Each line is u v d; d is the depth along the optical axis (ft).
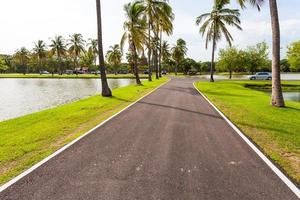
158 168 18.08
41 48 323.16
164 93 75.56
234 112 42.78
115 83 162.40
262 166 18.60
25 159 20.44
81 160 19.79
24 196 14.25
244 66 230.48
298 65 180.45
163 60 343.26
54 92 106.42
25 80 209.26
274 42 48.49
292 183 15.81
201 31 131.23
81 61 387.75
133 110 44.60
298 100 81.25
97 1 66.80
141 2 120.16
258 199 13.83
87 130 29.86
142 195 14.17
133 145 23.72
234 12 123.95
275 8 47.52
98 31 67.87
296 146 23.93
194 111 43.47
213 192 14.55
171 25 139.13
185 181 15.96
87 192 14.57
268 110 44.96
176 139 25.82
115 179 16.28
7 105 68.90
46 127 32.35
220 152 21.75
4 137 27.63
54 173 17.34
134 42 115.14
